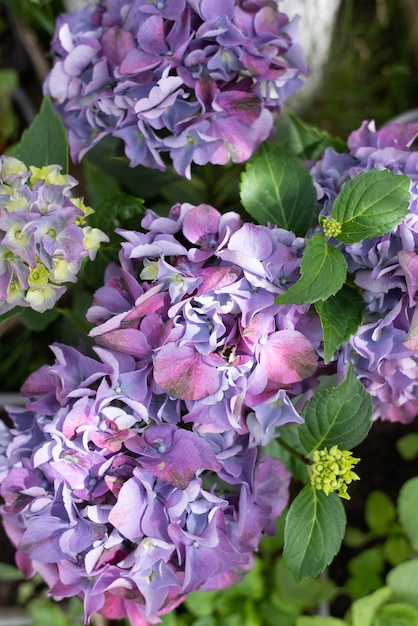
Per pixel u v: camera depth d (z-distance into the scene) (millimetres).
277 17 933
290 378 854
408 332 846
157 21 901
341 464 871
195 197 1090
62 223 858
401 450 1143
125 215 953
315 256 842
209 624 1063
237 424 851
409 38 1305
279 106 978
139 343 847
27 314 1022
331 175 925
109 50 925
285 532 873
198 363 841
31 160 967
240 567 915
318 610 1080
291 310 855
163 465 836
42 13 1286
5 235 850
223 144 925
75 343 1048
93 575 843
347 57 1320
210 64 902
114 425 842
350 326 861
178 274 841
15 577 1122
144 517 833
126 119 929
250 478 875
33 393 891
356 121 1302
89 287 1023
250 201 930
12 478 871
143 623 891
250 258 830
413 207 868
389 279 857
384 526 1121
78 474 839
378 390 915
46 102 958
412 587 1056
